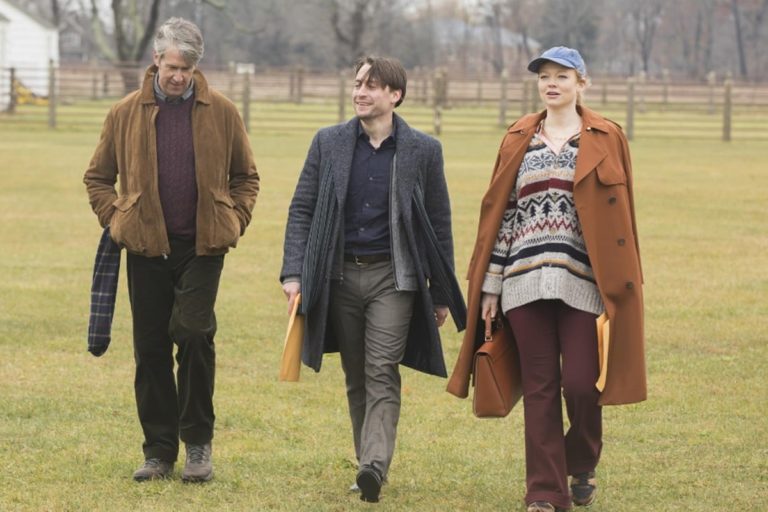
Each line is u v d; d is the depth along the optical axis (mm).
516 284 12977
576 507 13508
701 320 24891
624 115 104750
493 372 13141
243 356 21625
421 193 13508
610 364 12867
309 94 103438
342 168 13461
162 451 14422
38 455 15367
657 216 42188
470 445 16266
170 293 14109
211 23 178750
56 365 20641
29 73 127875
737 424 17328
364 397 14094
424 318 13672
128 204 13750
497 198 13172
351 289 13539
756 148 79188
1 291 27344
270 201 45406
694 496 14031
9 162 60562
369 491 12977
